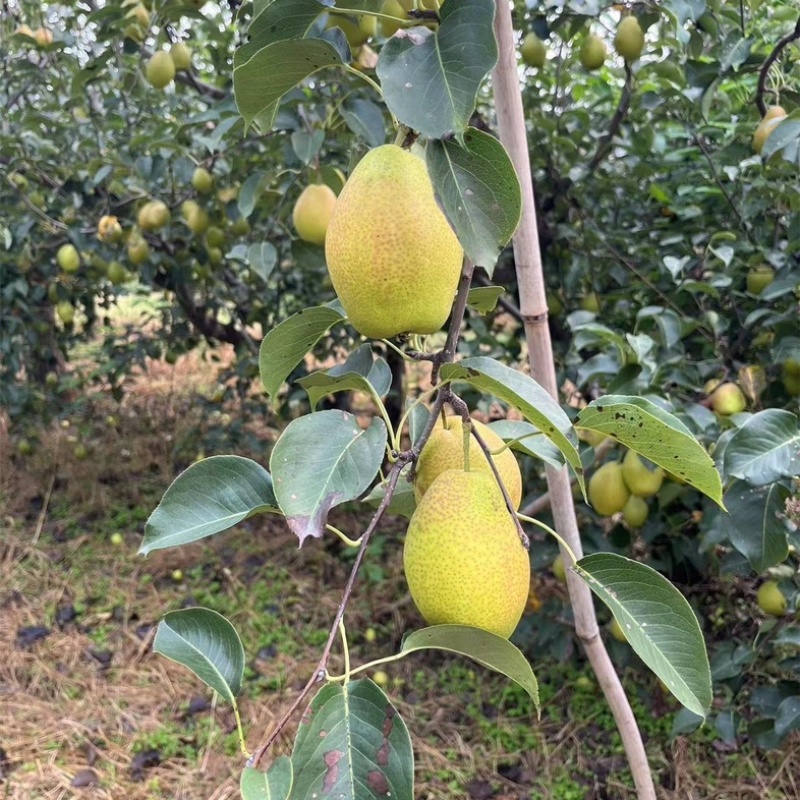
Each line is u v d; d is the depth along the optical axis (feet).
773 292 3.03
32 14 5.46
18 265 5.88
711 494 1.43
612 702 2.26
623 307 4.40
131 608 5.19
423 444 1.38
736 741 3.72
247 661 4.65
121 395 7.25
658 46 3.93
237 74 1.35
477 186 1.14
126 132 5.53
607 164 4.69
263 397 6.48
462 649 1.37
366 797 1.21
